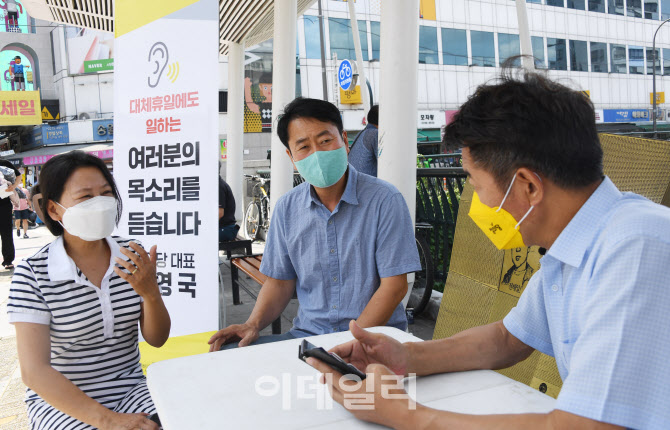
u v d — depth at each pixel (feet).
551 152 3.06
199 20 9.18
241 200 27.32
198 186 9.27
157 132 9.60
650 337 2.59
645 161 6.51
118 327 6.23
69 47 86.53
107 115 88.58
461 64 96.02
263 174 34.76
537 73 3.32
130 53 9.95
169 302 9.51
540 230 3.43
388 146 10.52
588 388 2.67
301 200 7.08
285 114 6.71
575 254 3.22
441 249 14.76
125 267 5.84
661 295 2.62
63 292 5.75
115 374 6.30
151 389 3.94
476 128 3.24
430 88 93.71
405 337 4.83
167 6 9.45
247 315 14.84
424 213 15.42
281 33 17.40
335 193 6.86
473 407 3.52
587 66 106.83
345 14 87.66
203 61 9.16
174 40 9.42
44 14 23.26
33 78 92.99
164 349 10.04
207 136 9.20
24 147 103.24
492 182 3.34
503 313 8.57
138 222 9.75
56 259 5.79
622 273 2.75
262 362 4.40
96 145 84.64
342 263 6.85
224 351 4.70
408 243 6.73
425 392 3.79
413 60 10.33
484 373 4.16
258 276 11.53
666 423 2.50
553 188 3.21
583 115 3.09
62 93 89.04
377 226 6.73
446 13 94.02
